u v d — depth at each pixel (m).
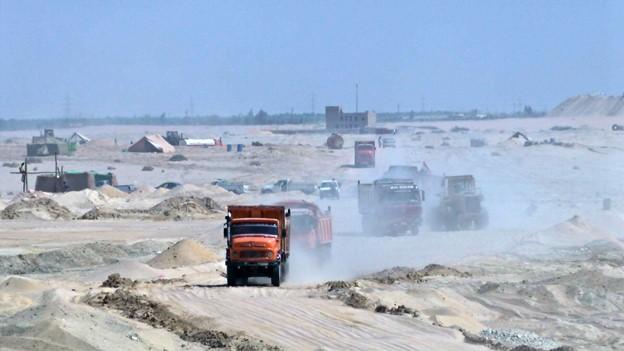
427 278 122.94
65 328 71.94
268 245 110.31
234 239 111.25
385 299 99.94
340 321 88.56
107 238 187.62
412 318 91.69
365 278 122.38
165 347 74.88
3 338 70.12
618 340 92.12
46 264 143.75
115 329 76.50
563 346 85.94
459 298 107.75
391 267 140.50
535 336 90.88
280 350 76.56
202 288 106.12
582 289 111.19
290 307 93.44
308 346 79.31
